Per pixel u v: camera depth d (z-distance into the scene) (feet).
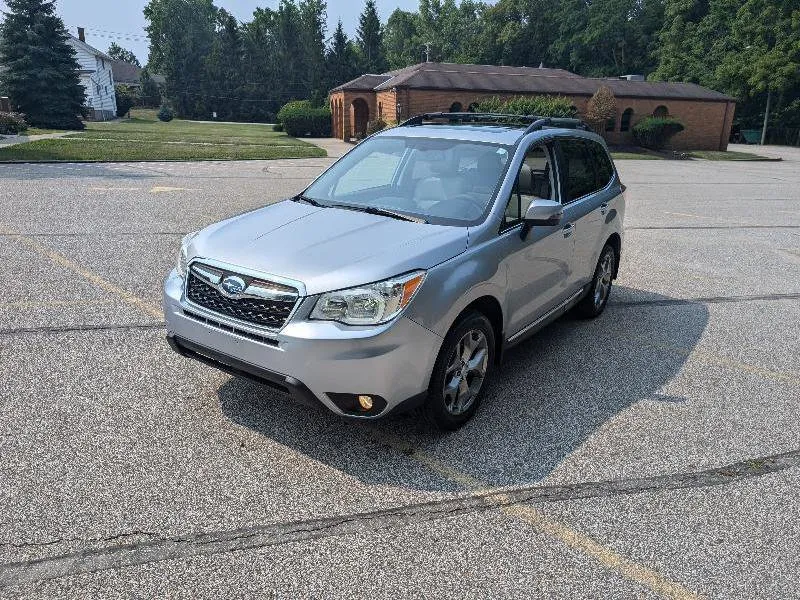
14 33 127.34
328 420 12.66
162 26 337.52
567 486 10.94
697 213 46.57
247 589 8.23
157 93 285.43
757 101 197.57
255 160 74.43
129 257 24.68
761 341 18.88
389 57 299.79
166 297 12.10
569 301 17.16
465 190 13.70
